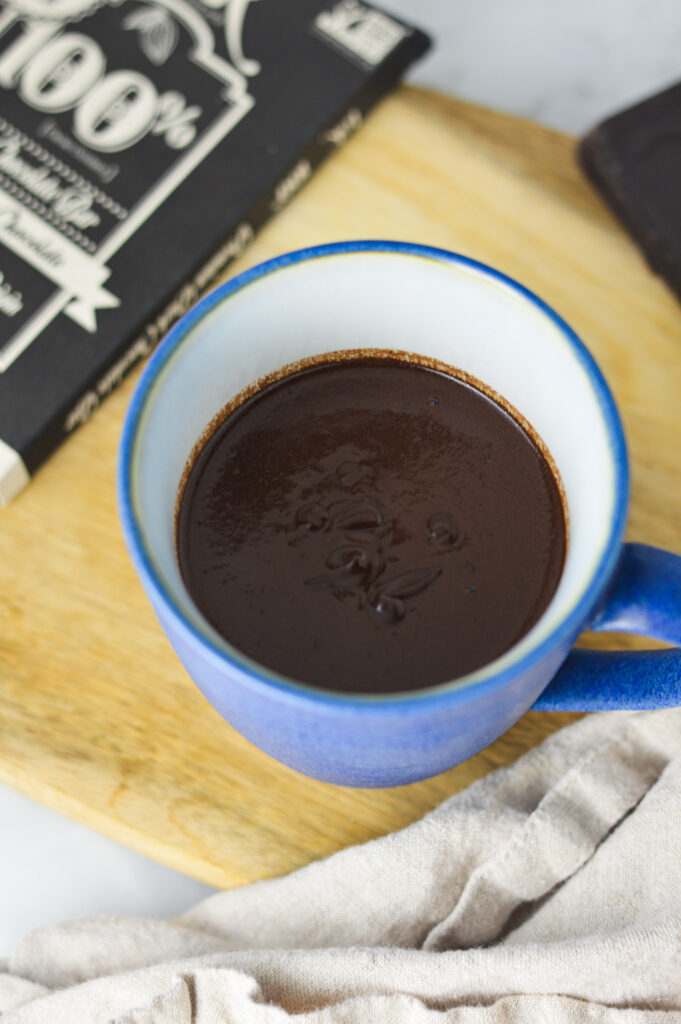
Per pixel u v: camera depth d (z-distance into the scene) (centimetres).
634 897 39
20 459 42
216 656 32
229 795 40
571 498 36
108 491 43
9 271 44
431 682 35
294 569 37
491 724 35
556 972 37
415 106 49
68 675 41
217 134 46
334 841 40
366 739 33
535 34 55
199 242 45
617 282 46
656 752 40
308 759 36
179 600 33
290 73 47
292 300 37
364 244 37
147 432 35
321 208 47
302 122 47
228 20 48
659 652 36
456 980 37
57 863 42
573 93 54
